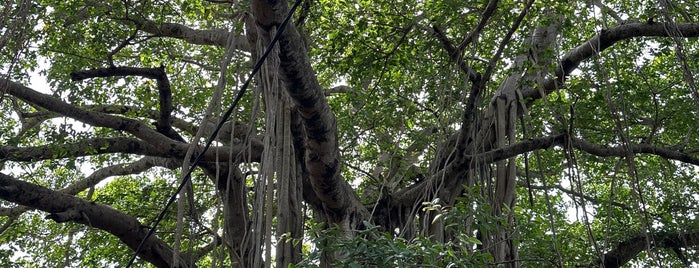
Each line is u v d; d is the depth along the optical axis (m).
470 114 10.52
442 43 10.59
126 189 14.59
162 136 11.83
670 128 12.78
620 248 13.46
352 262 7.14
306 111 8.91
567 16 10.45
